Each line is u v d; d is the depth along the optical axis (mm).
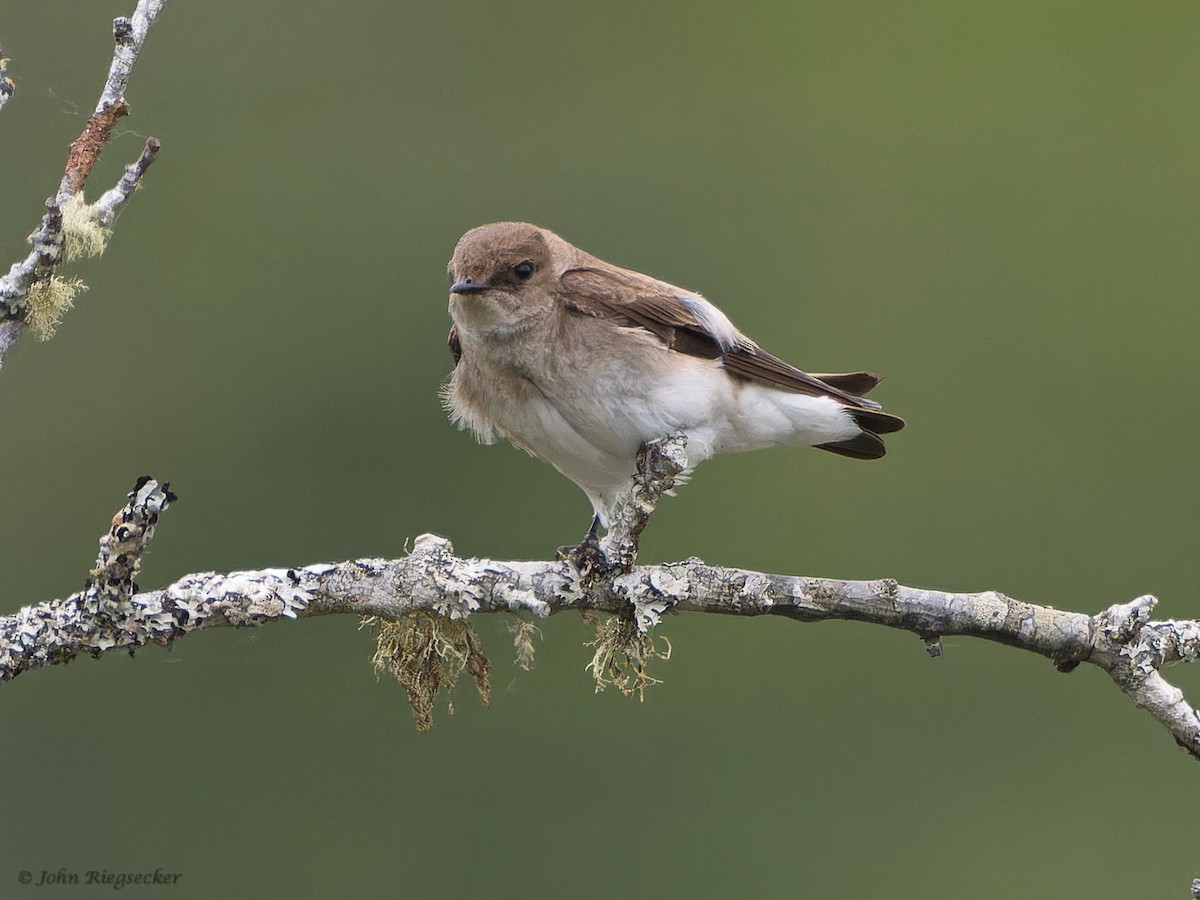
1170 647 9062
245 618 8789
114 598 8492
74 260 8070
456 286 10438
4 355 7977
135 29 8047
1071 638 9102
